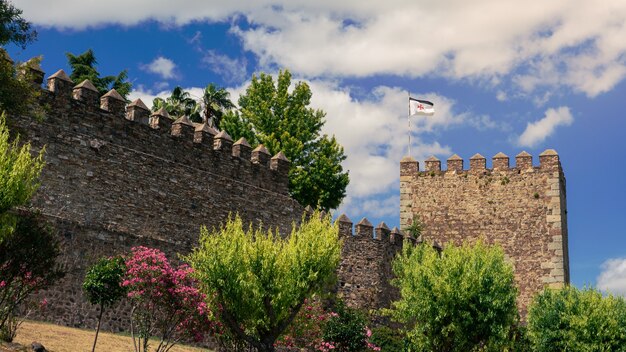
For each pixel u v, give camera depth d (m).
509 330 35.19
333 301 39.97
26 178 21.34
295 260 26.64
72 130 31.53
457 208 50.78
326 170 52.97
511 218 49.59
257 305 25.73
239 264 25.92
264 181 39.66
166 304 25.50
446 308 31.83
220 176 37.28
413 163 52.31
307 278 26.48
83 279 29.75
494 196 50.25
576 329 38.47
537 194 49.44
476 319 31.81
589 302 39.22
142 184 33.69
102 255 30.72
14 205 20.77
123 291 25.80
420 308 32.28
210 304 25.47
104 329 29.75
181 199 35.22
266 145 52.09
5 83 28.00
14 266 21.59
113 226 32.19
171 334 28.08
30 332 25.62
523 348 38.97
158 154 34.69
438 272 32.81
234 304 25.69
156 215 33.97
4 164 20.67
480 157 51.09
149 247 32.62
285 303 26.11
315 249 26.95
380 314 42.03
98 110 32.66
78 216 31.05
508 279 33.34
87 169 31.73
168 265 26.00
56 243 23.02
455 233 50.41
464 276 32.06
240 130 53.38
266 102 54.12
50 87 31.27
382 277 43.28
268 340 26.16
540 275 48.19
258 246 26.62
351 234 43.09
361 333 33.38
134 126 33.94
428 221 51.09
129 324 30.52
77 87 32.22
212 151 37.22
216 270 25.67
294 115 54.25
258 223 38.66
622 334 38.50
